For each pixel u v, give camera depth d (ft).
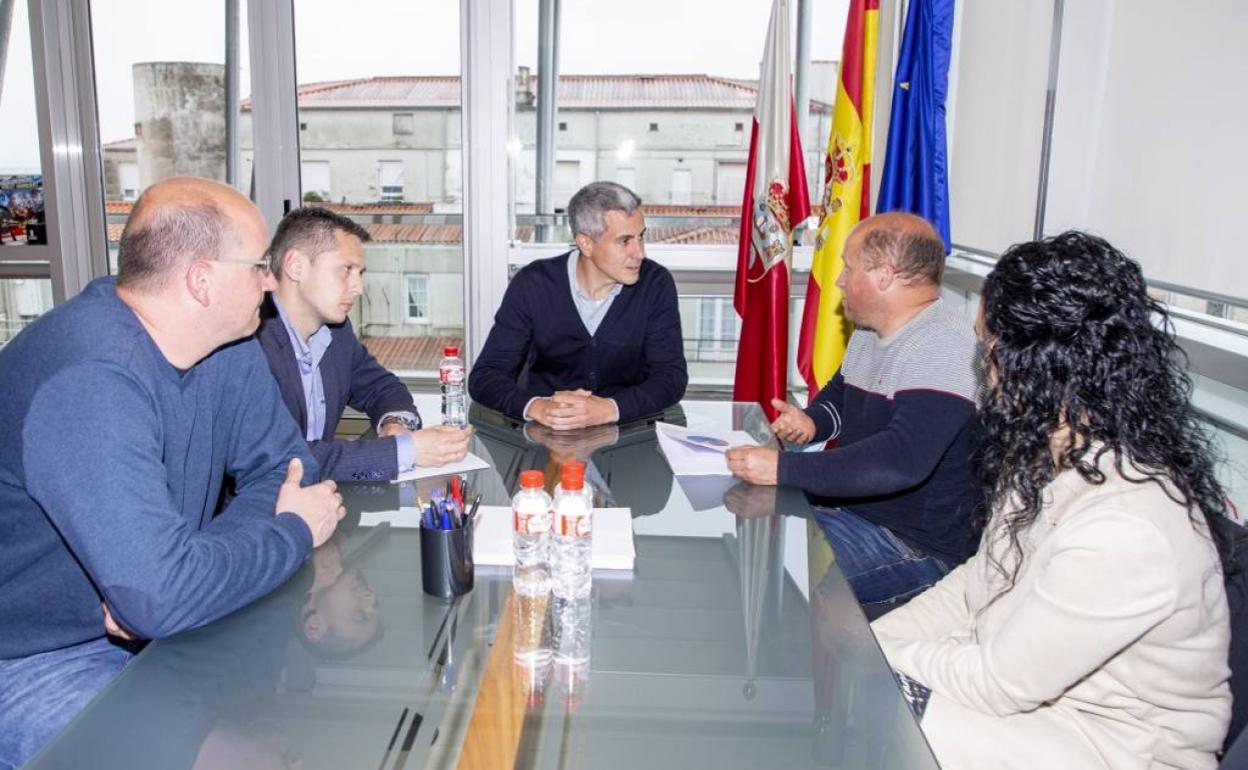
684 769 2.93
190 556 3.81
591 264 8.13
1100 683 3.76
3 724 4.29
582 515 4.18
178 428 4.46
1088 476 3.69
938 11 9.54
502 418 7.19
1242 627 3.80
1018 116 9.31
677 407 7.63
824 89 12.35
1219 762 3.55
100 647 4.63
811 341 10.91
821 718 3.25
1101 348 3.70
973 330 5.99
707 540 4.86
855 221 10.43
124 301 4.31
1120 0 7.80
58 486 3.80
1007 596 4.06
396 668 3.50
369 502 5.23
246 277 4.34
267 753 2.96
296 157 12.74
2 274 13.19
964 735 3.83
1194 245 6.60
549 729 3.12
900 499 6.32
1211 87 6.45
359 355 7.38
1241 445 5.96
